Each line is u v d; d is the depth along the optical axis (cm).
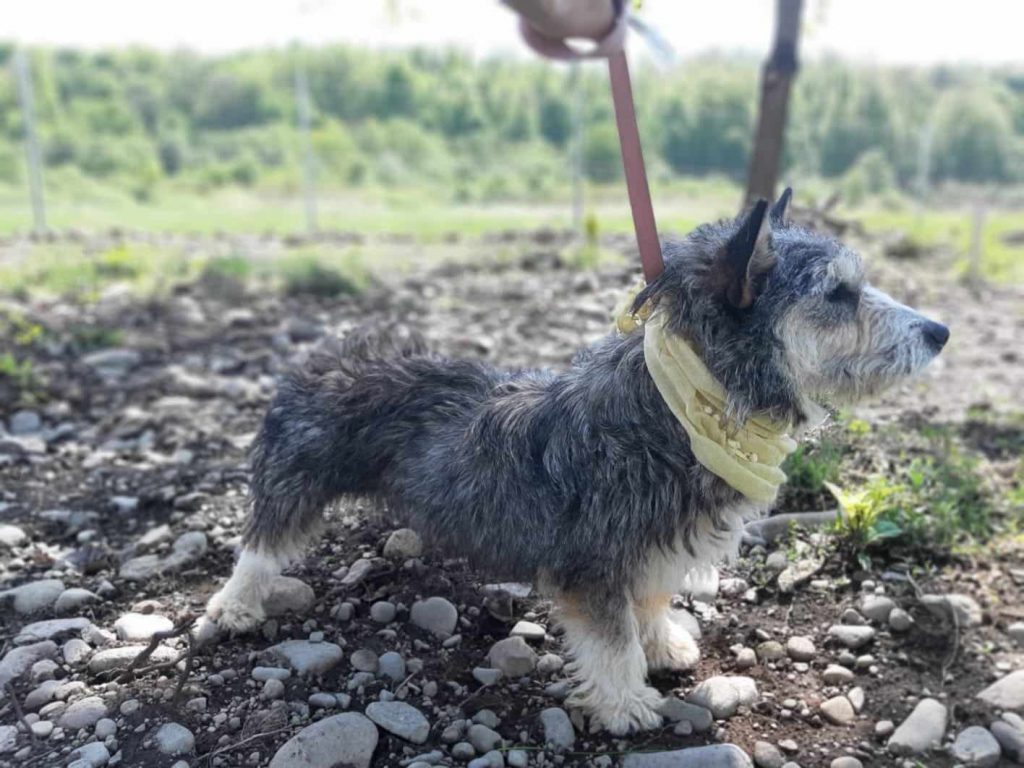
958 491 116
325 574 101
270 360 179
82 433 144
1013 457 135
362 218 472
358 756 75
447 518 83
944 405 156
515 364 171
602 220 427
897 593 99
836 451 117
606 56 64
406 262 291
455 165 666
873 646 92
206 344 192
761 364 73
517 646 87
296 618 93
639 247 75
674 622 93
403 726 78
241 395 160
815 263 75
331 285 238
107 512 118
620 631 79
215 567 105
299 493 88
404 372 89
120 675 85
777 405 75
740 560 103
